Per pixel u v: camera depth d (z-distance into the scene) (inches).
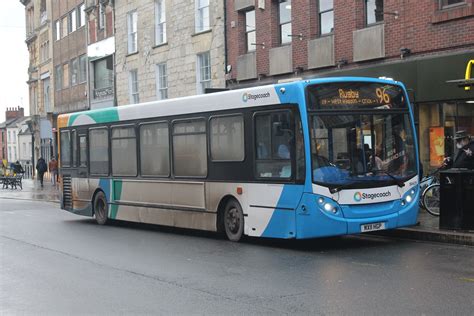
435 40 601.6
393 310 252.8
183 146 512.4
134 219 580.7
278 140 420.8
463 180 436.8
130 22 1245.7
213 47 961.5
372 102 424.8
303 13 767.7
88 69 1475.1
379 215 418.9
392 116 431.8
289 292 292.4
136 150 574.2
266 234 432.5
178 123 518.3
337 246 434.3
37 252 446.9
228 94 464.4
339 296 280.8
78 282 332.8
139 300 286.4
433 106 617.6
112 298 292.0
